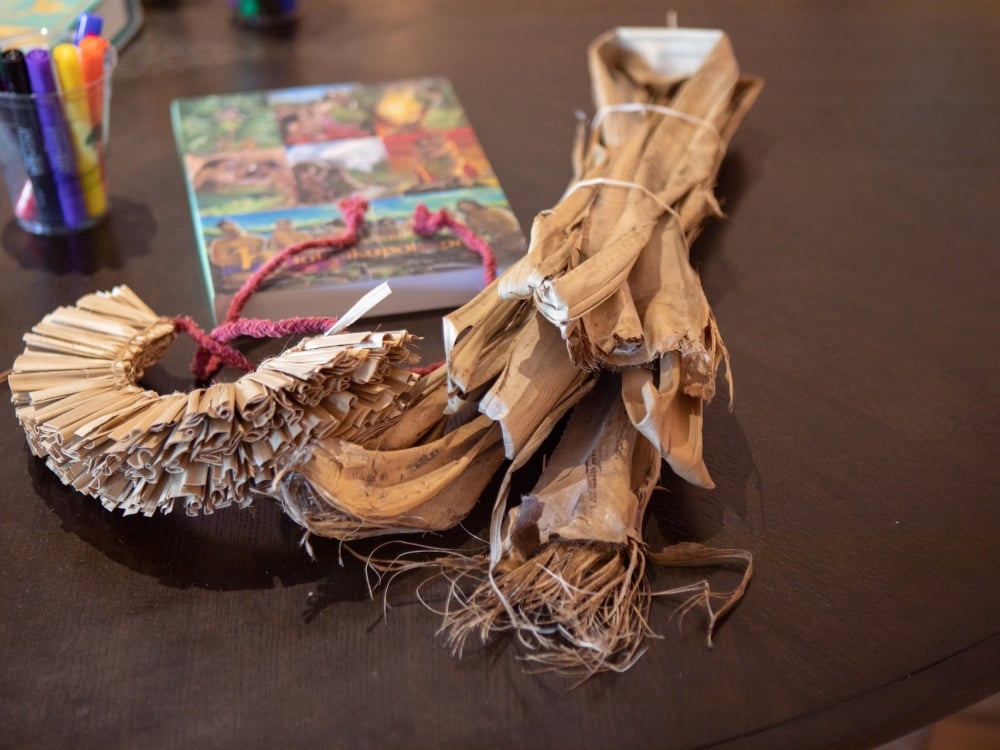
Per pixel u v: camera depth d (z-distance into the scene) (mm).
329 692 461
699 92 784
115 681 464
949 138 877
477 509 546
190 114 825
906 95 930
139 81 915
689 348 520
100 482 504
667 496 555
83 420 503
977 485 571
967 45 1010
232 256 676
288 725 448
